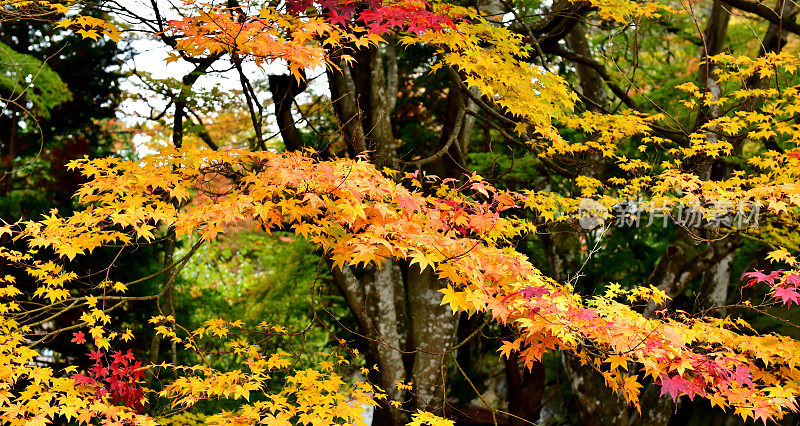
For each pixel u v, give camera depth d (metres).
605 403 8.30
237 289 12.78
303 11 4.56
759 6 6.77
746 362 4.02
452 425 3.92
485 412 11.09
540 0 8.20
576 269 9.02
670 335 3.49
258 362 4.90
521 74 5.21
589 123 5.75
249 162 4.45
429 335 7.67
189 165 4.26
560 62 9.90
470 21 5.79
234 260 12.91
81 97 8.94
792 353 3.94
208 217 3.87
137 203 3.95
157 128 8.64
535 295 3.56
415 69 10.48
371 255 3.58
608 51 8.39
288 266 11.18
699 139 5.46
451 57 4.95
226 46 4.17
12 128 8.21
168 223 3.91
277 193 4.04
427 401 7.56
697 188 4.84
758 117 5.38
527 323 3.52
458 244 3.70
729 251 8.08
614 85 6.93
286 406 4.29
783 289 3.66
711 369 3.50
